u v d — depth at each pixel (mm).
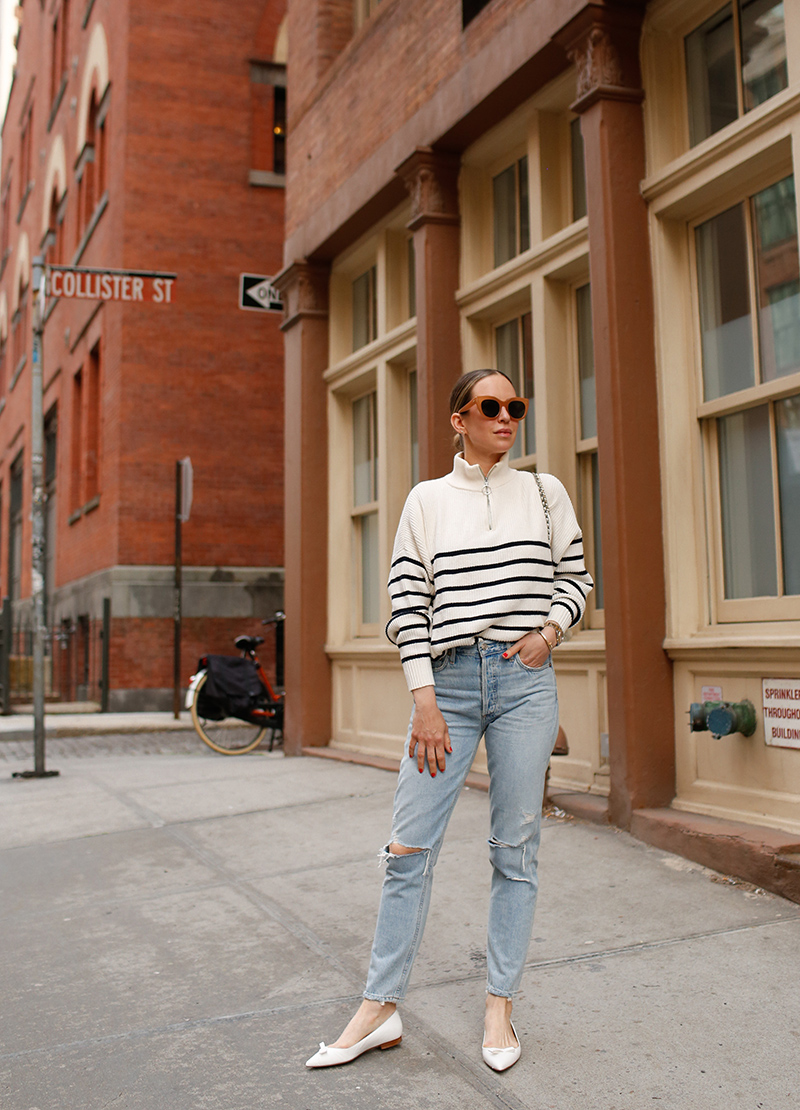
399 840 2773
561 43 5438
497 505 2787
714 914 3768
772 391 4641
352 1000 3240
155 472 14656
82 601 16422
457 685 2760
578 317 6078
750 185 4812
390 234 8102
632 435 5035
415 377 7965
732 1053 2738
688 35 5246
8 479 29109
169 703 14336
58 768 8539
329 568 8812
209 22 15383
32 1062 2883
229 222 15219
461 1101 2559
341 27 9086
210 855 5145
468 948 3613
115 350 14992
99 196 17109
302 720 8672
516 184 6754
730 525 4984
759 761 4492
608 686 5039
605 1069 2686
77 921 4199
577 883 4203
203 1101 2600
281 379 15258
